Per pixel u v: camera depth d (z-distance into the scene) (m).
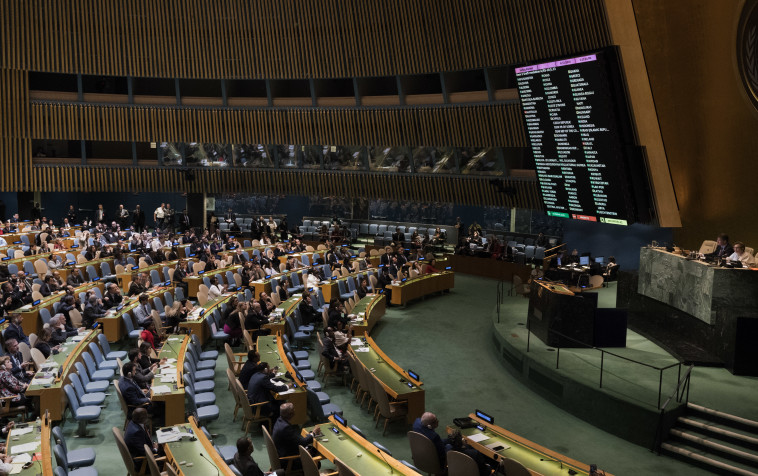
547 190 16.72
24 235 22.78
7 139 24.72
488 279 23.66
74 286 16.48
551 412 11.91
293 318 15.14
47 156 26.44
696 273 13.17
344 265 21.14
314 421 10.78
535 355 13.11
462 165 22.80
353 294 18.12
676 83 14.86
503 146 21.41
